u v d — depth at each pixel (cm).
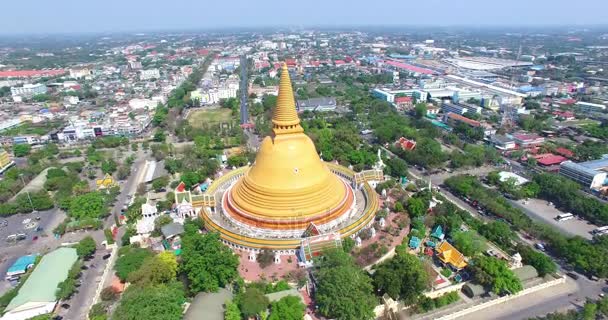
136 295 9450
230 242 12744
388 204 15625
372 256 12131
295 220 12725
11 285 12069
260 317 9562
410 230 13938
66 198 16775
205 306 9706
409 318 10138
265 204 12938
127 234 13762
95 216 15488
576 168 18500
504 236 13038
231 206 13912
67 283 10900
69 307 10819
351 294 9419
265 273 11612
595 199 15962
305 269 11525
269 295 10050
